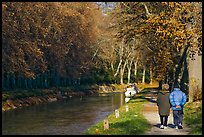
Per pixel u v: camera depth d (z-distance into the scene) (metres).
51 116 34.66
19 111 39.50
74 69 71.94
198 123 20.25
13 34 43.66
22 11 45.09
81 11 70.81
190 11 29.56
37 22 49.19
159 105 19.03
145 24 34.56
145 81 111.81
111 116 27.55
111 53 90.19
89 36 73.56
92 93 78.00
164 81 55.72
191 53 31.20
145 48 48.75
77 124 28.52
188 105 29.12
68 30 63.78
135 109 30.75
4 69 44.03
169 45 40.19
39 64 52.97
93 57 81.69
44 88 64.00
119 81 103.12
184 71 40.22
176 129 18.89
